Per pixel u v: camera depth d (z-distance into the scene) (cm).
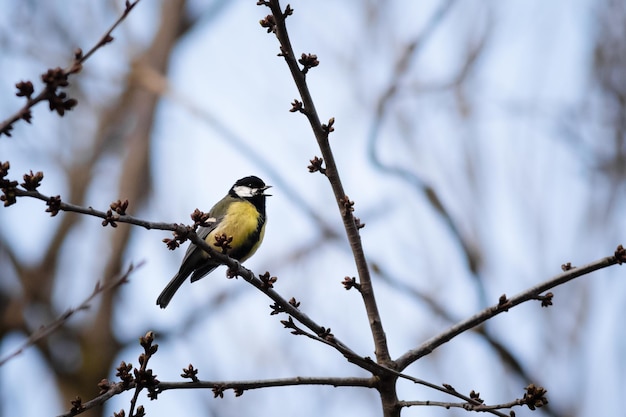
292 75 682
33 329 1627
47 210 595
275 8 655
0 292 1619
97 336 1678
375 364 687
